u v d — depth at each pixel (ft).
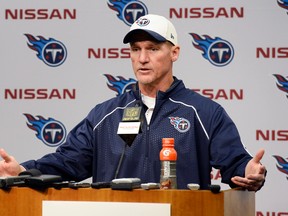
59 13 28.55
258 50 27.53
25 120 28.55
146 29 19.26
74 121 28.40
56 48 28.53
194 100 19.92
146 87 19.94
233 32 27.68
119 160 19.48
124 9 28.25
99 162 19.86
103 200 14.40
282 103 27.35
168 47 19.69
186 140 19.40
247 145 27.43
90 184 14.96
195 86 27.84
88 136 20.11
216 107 19.79
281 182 27.25
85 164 20.03
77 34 28.45
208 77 27.76
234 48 27.63
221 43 27.71
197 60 27.81
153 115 19.69
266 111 27.43
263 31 27.53
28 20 28.58
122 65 28.25
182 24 27.86
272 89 27.43
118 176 19.43
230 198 14.53
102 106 20.45
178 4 27.91
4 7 28.55
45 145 28.50
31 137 28.55
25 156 28.55
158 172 19.27
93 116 20.31
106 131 19.90
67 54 28.48
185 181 19.21
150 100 19.99
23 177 15.01
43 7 28.55
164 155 16.89
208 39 27.76
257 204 27.37
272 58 27.45
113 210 14.26
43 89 28.55
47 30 28.55
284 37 27.43
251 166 16.56
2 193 14.87
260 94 27.45
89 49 28.40
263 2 27.53
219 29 27.71
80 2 28.43
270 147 27.35
